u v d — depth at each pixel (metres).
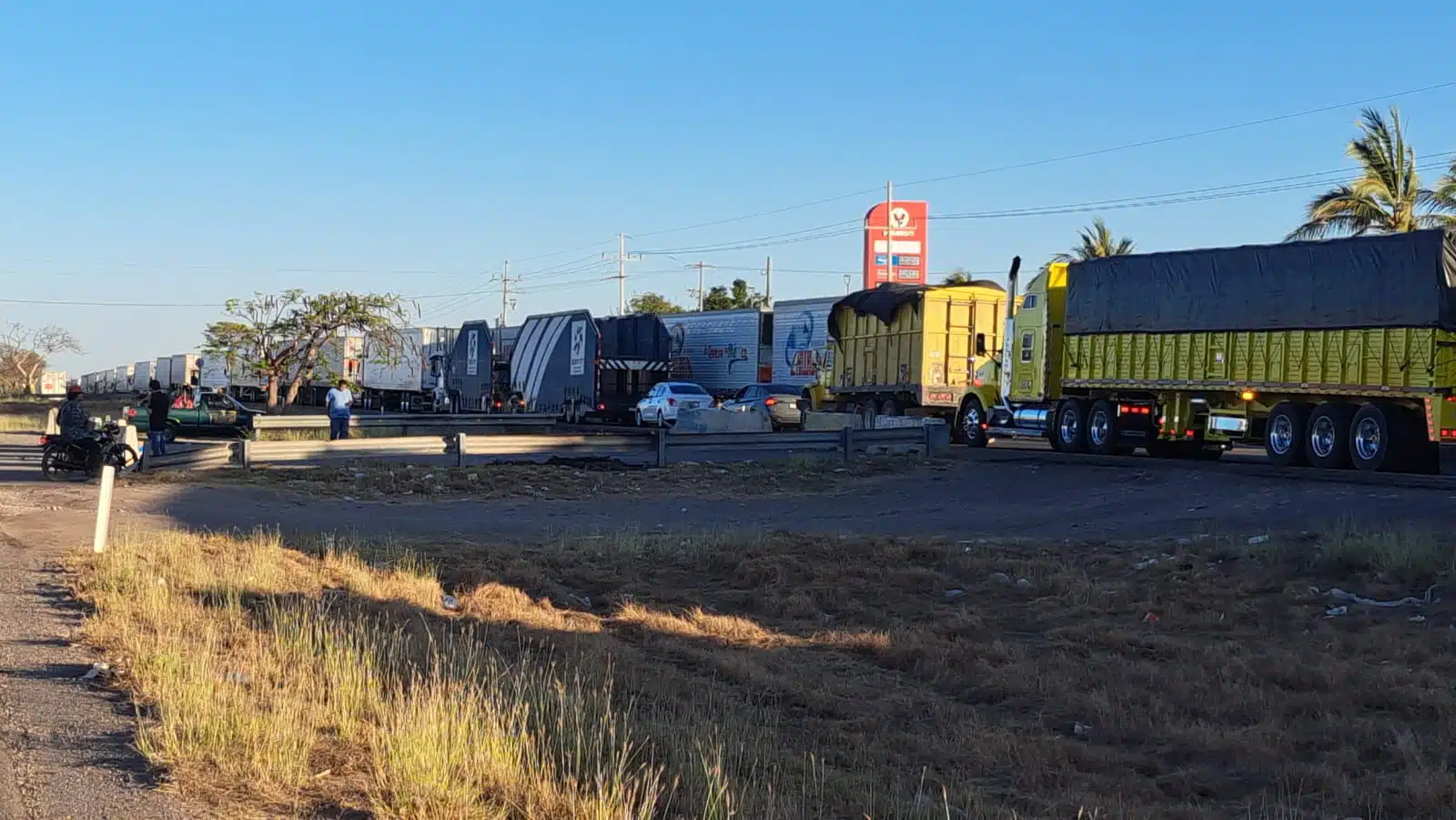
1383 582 13.41
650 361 50.47
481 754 6.76
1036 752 8.73
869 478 25.89
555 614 13.02
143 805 6.02
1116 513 19.80
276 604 11.50
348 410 33.88
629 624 12.76
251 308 62.28
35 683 8.26
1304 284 23.42
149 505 20.27
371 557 15.46
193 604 11.27
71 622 10.33
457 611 13.01
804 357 47.72
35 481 24.94
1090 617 13.05
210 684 7.73
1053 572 14.95
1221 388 25.25
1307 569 14.37
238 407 39.53
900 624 12.80
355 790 6.43
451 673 8.75
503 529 19.36
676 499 23.27
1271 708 9.65
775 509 22.30
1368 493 18.94
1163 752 8.91
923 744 9.00
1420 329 21.08
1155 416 27.81
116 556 13.23
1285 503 18.91
